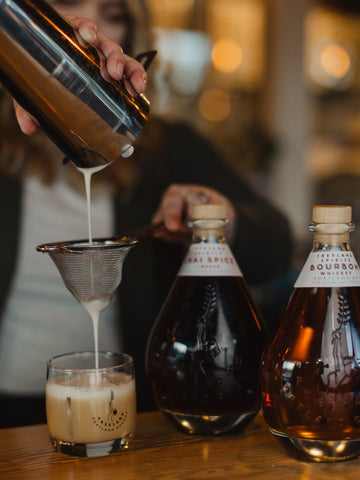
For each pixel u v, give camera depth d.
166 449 0.72
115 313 1.49
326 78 4.50
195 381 0.74
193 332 0.75
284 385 0.65
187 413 0.75
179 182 1.61
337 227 0.67
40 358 1.45
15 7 0.67
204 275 0.77
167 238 1.11
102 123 0.72
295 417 0.65
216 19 3.92
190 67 3.71
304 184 4.41
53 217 1.47
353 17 4.48
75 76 0.69
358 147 4.52
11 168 1.44
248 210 1.52
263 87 4.27
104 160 0.76
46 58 0.68
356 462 0.67
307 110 4.48
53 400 0.72
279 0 4.25
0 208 1.44
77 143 0.74
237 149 3.97
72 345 1.47
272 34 4.29
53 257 0.74
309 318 0.66
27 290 1.46
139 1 1.44
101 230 1.51
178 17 3.64
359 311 0.66
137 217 1.55
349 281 0.67
